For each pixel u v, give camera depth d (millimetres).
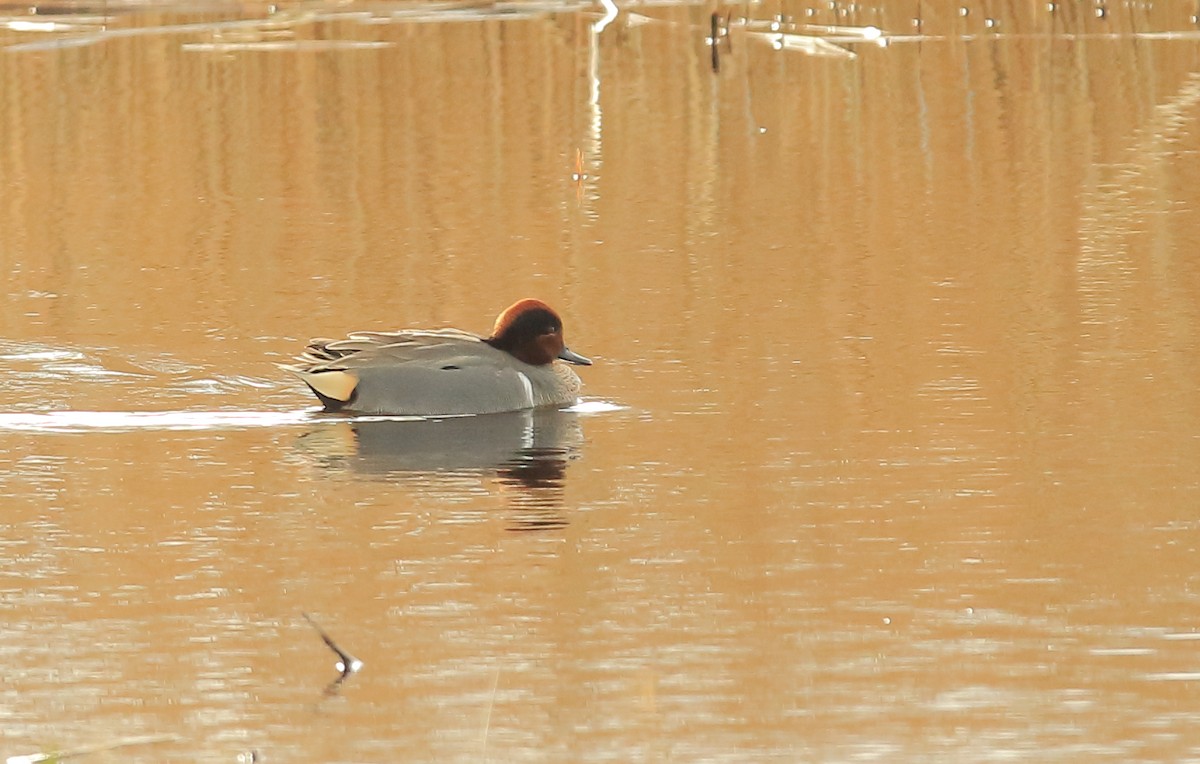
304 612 10250
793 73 29656
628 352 16266
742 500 12250
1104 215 21234
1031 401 14445
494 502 12344
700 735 8586
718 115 27047
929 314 17266
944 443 13438
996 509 11938
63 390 15273
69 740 8617
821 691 9086
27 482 12883
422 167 24156
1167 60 30016
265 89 28312
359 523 11922
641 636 9859
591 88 28734
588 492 12539
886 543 11328
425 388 14852
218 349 16500
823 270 19000
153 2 34250
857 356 15945
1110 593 10359
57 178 23625
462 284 18625
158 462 13430
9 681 9344
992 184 22938
